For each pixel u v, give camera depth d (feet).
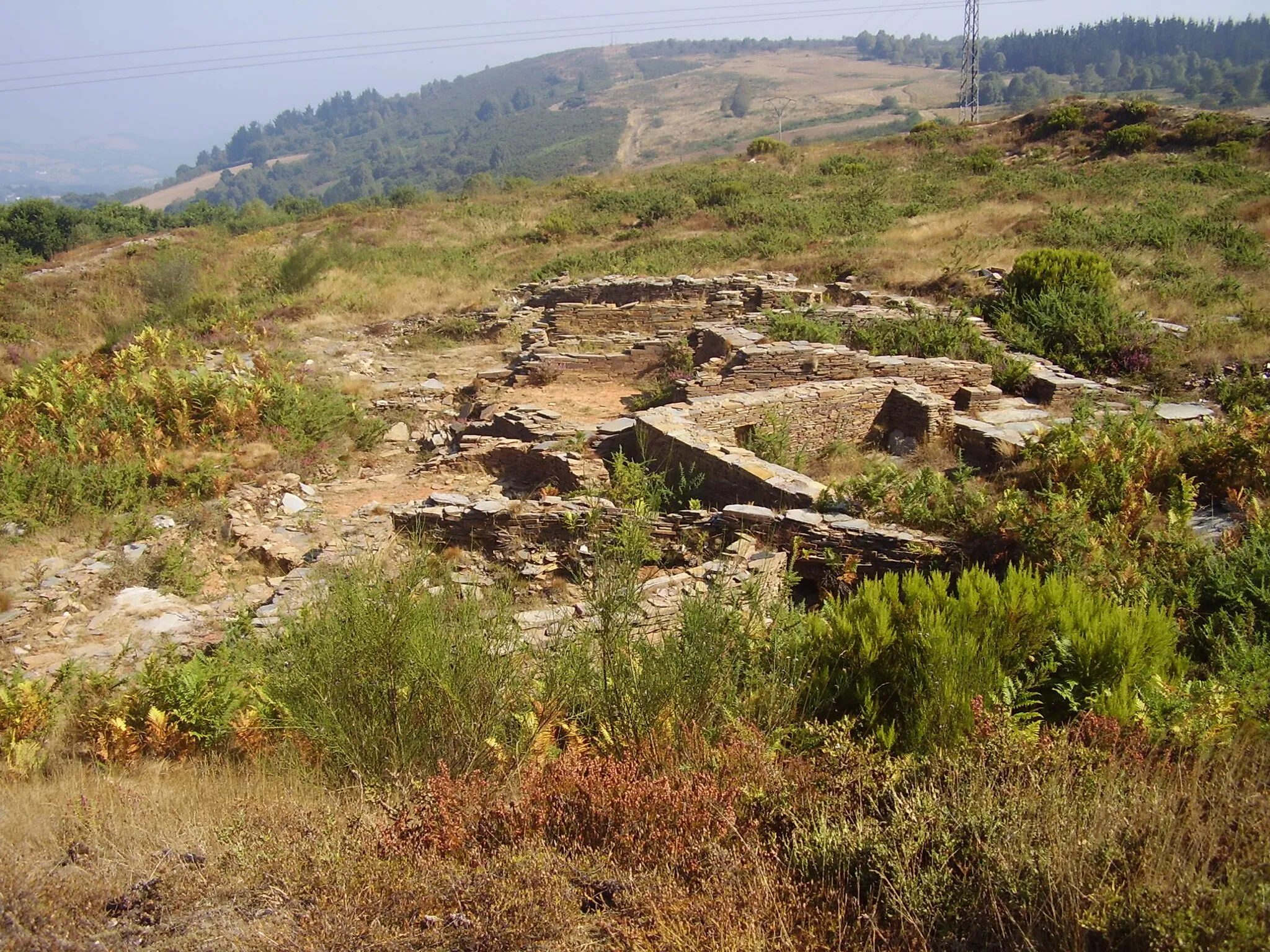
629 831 11.78
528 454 37.24
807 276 67.56
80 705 19.22
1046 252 53.78
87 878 11.28
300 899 10.81
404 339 62.44
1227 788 10.91
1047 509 23.20
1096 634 15.79
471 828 12.03
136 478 35.73
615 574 19.43
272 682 17.39
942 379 41.04
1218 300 51.70
